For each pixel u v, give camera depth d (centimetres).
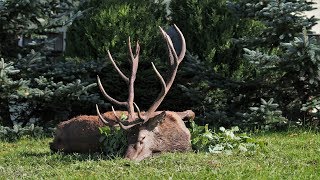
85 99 1661
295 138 1470
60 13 1719
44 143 1501
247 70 1733
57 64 1692
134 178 971
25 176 1033
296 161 1143
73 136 1262
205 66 1697
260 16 1656
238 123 1630
